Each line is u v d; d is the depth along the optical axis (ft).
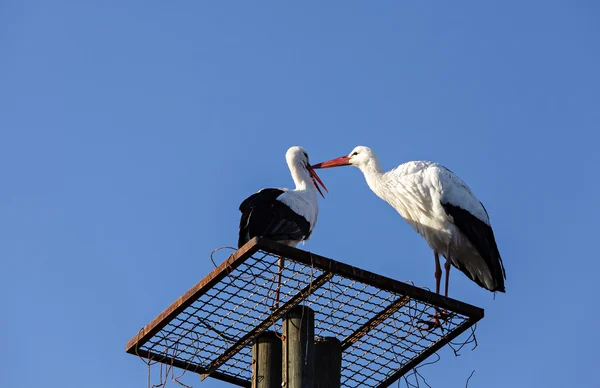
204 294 28.66
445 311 30.27
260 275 28.19
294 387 26.40
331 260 27.37
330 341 27.84
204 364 31.42
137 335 30.32
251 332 29.94
